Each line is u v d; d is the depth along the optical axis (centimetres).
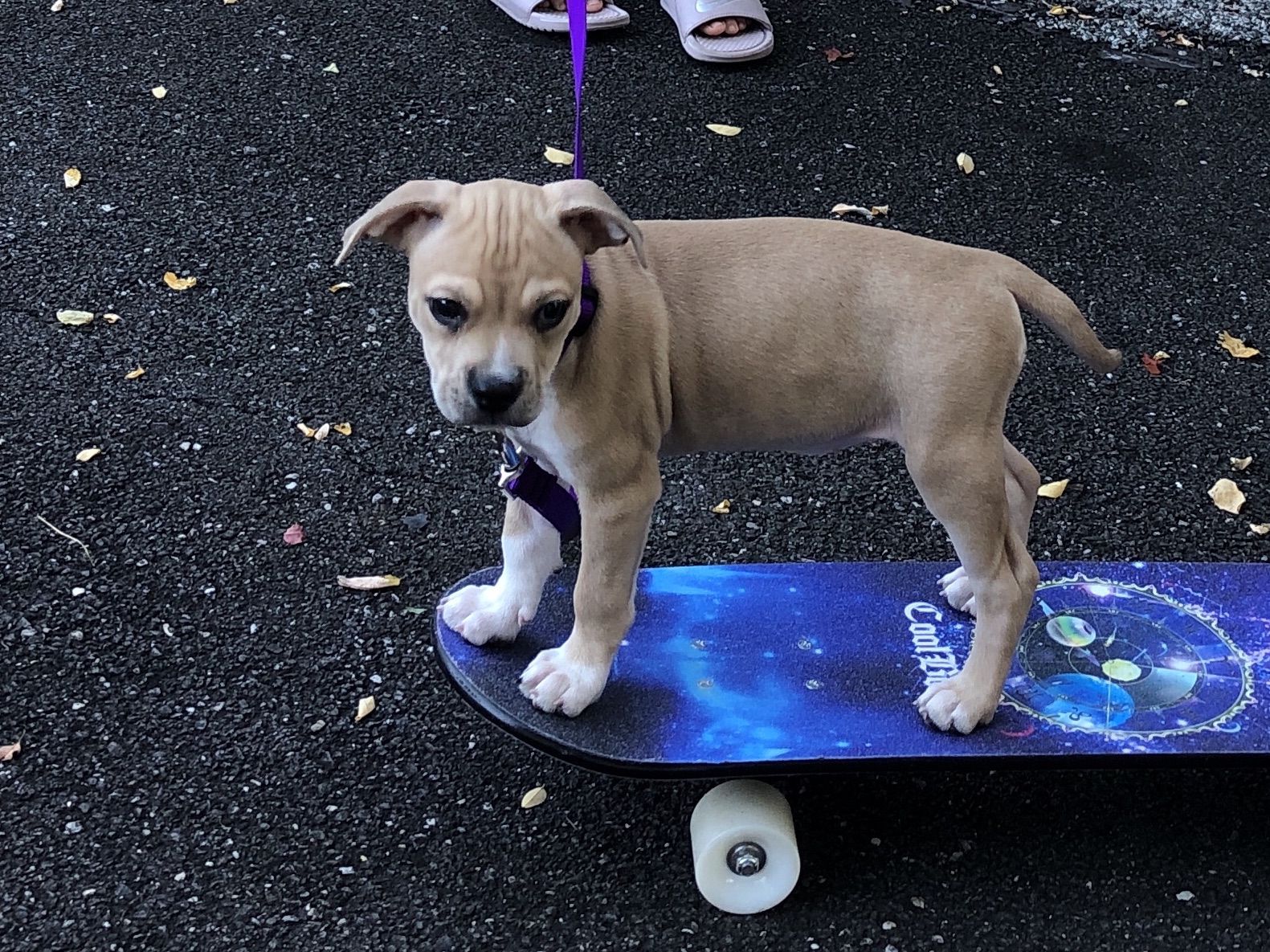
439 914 95
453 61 171
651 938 95
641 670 99
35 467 120
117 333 133
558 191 86
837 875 98
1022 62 179
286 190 149
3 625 109
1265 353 137
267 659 108
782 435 95
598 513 92
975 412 91
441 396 85
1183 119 169
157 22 175
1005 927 96
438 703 106
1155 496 124
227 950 93
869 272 91
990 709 96
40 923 94
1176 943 95
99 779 101
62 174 149
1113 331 139
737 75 171
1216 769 100
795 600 105
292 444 124
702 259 92
